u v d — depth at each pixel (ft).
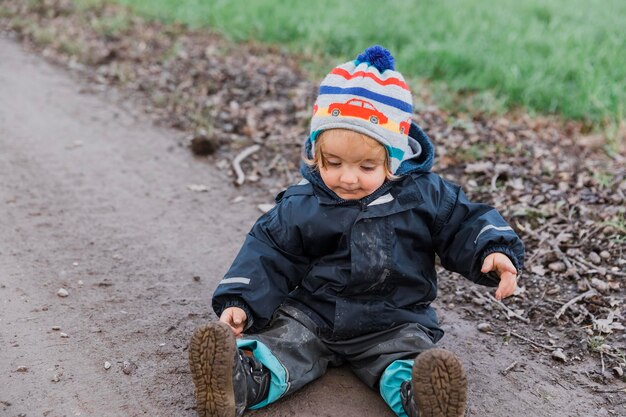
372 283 8.67
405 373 8.36
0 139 17.37
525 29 26.17
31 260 12.07
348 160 8.36
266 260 8.70
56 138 17.65
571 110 19.74
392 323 8.74
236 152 17.16
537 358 9.96
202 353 7.38
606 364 9.78
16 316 10.41
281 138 17.83
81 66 23.49
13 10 29.89
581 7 29.22
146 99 20.61
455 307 11.22
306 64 23.65
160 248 12.75
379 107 8.32
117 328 10.25
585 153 16.99
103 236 13.05
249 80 21.49
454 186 9.23
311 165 8.89
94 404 8.68
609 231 12.81
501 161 16.12
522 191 14.71
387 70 8.68
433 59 23.68
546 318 10.81
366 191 8.55
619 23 26.37
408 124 8.66
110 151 17.03
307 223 8.68
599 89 20.17
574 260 12.15
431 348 7.84
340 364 9.25
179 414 8.57
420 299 8.93
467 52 23.75
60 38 25.94
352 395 8.93
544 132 18.37
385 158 8.52
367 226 8.63
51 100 20.36
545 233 12.98
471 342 10.29
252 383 8.09
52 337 9.96
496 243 8.43
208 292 11.37
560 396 9.18
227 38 26.25
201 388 7.48
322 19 27.63
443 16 27.96
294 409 8.64
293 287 9.04
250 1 29.22
